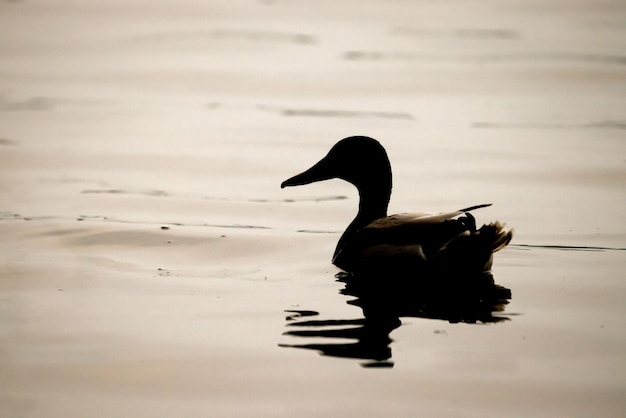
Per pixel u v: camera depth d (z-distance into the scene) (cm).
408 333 948
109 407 814
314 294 1068
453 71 2598
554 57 2700
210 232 1359
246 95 2419
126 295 1077
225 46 2909
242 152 1917
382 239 1112
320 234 1353
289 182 1238
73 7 3462
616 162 1794
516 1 3506
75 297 1070
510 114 2203
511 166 1781
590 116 2170
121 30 3130
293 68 2659
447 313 1004
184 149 1941
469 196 1587
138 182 1700
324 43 2959
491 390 832
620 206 1507
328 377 856
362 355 898
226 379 859
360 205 1234
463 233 1073
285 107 2302
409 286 1085
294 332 952
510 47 2844
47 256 1232
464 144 1956
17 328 980
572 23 3134
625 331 959
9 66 2712
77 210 1496
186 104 2338
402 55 2788
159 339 946
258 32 3102
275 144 1981
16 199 1570
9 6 3472
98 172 1775
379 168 1220
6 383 859
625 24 3088
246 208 1521
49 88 2494
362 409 802
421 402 811
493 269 1173
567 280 1126
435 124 2127
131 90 2473
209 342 936
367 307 1023
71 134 2075
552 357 895
